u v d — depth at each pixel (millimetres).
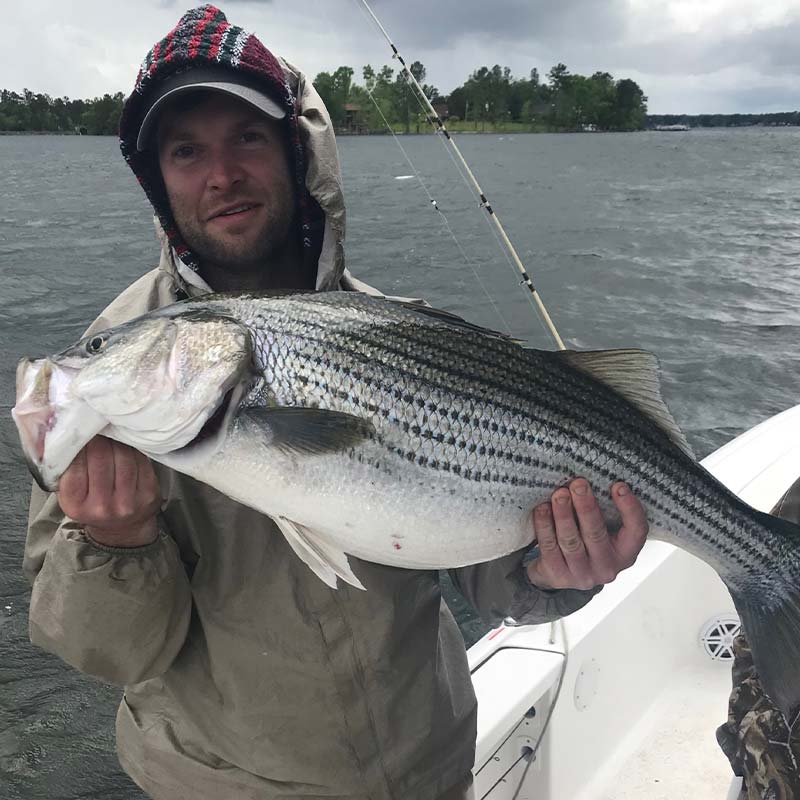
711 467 4414
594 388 2275
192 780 2137
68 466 1716
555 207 29094
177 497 2039
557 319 12484
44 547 1972
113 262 17844
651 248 19641
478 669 2992
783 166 56125
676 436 2346
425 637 2230
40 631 1855
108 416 1799
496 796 2967
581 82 128125
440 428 2076
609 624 3342
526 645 3129
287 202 2342
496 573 2363
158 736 2172
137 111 2254
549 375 2229
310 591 2051
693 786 3227
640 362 2307
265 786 2068
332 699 2066
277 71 2266
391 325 2090
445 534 2072
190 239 2283
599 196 33438
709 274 16109
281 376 1979
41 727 4594
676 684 3748
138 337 1876
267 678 2059
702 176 45656
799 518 2572
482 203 3947
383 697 2107
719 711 3574
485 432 2119
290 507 1941
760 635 2299
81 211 28625
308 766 2066
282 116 2213
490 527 2127
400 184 38000
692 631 3850
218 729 2090
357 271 16578
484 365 2154
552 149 74500
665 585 3686
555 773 3096
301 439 1930
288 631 2049
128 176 48312
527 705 2848
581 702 3211
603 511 2262
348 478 1975
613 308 13188
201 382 1882
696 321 12297
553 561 2133
